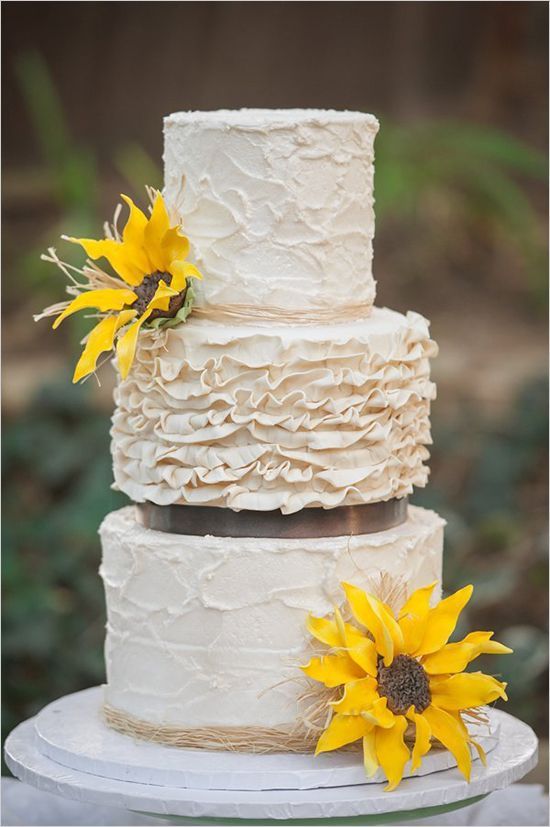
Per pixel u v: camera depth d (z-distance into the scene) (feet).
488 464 19.16
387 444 8.12
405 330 8.29
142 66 25.98
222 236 8.16
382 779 7.83
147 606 8.21
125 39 25.96
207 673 8.07
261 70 25.91
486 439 19.65
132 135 26.02
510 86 25.95
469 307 24.03
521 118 25.95
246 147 8.09
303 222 8.11
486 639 8.14
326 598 8.02
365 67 25.96
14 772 8.31
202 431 7.91
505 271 24.84
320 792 7.65
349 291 8.35
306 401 7.84
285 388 7.85
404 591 8.25
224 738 8.07
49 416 19.38
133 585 8.29
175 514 8.25
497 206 24.14
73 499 18.02
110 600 8.55
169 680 8.17
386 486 8.21
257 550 7.95
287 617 8.00
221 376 7.92
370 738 7.73
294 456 7.83
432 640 8.05
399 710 7.86
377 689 7.88
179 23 25.90
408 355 8.30
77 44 25.98
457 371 20.68
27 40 25.91
